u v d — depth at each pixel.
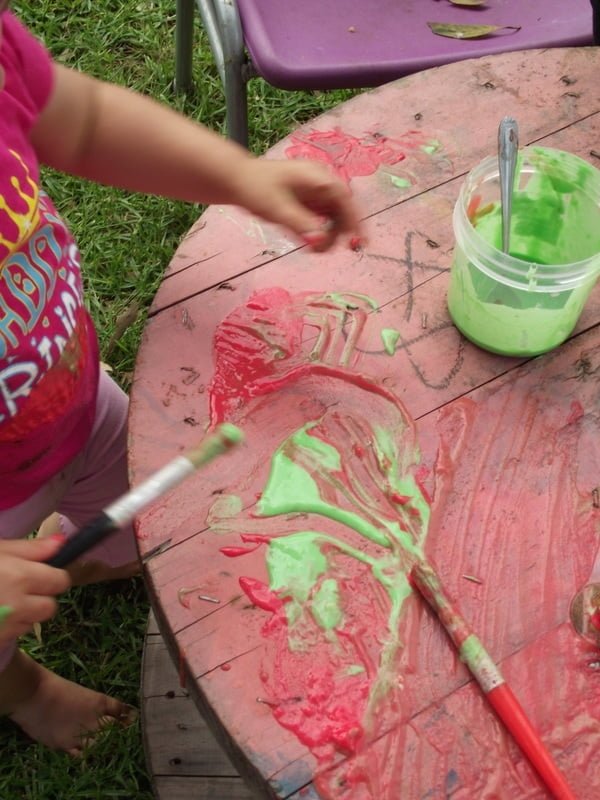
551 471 0.81
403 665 0.70
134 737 1.30
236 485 0.79
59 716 1.28
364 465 0.81
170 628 0.71
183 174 0.90
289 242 0.94
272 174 0.89
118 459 1.16
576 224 0.93
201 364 0.86
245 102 1.49
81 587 1.45
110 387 1.12
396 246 0.95
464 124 1.04
